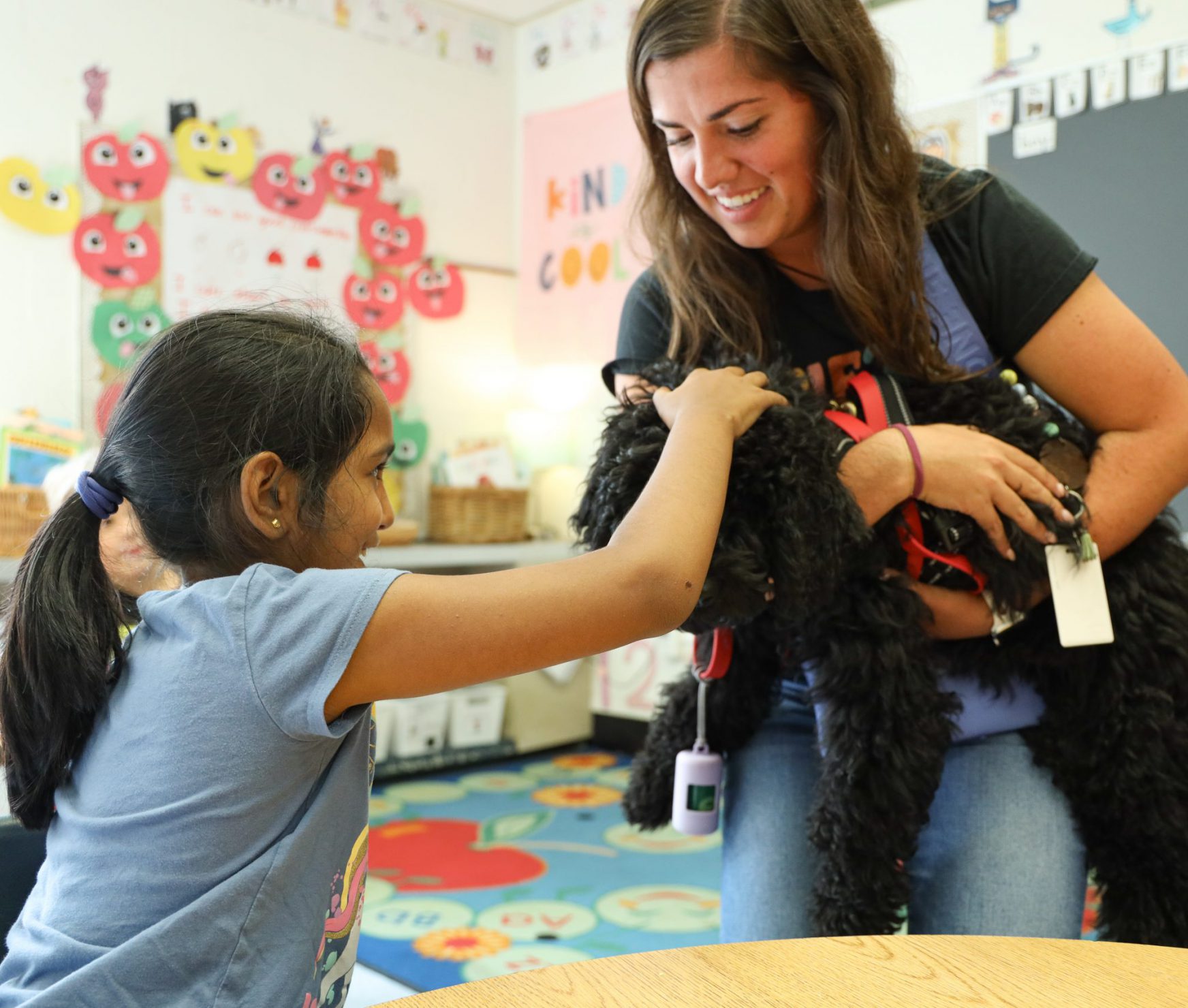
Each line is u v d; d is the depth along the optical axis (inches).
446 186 163.0
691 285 51.4
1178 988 30.2
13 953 32.0
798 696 52.4
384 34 155.4
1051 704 47.6
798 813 51.0
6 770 34.9
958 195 48.8
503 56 169.6
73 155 129.1
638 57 46.6
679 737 53.5
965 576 46.5
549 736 160.4
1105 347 46.3
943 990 29.9
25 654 33.9
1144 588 46.8
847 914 44.7
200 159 137.4
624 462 42.8
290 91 146.0
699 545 35.4
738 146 45.6
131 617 38.5
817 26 44.0
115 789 31.9
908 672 44.5
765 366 47.1
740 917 50.8
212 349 36.1
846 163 45.6
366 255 152.9
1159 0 105.6
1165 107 105.2
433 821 127.2
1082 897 47.5
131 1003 29.3
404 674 31.8
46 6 126.7
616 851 117.0
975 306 48.8
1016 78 115.5
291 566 36.7
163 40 135.2
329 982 34.4
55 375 128.3
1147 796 45.3
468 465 153.5
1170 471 46.4
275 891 31.1
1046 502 44.5
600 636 33.4
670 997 29.5
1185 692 45.9
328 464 36.2
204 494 35.3
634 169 153.8
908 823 44.9
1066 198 112.3
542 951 90.4
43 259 127.3
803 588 42.0
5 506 108.6
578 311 161.9
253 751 31.2
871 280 47.1
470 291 164.9
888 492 44.5
